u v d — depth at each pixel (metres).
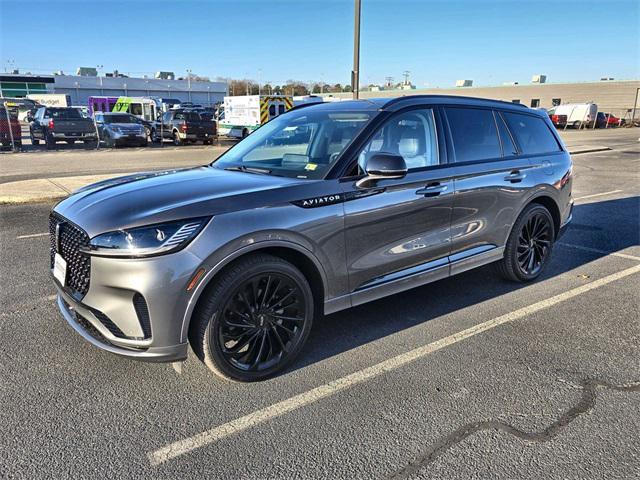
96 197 3.33
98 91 77.50
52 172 13.73
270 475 2.48
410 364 3.57
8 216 8.28
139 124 24.03
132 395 3.16
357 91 13.48
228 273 3.05
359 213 3.55
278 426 2.87
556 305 4.67
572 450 2.66
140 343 2.90
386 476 2.48
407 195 3.83
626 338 4.00
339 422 2.91
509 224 4.83
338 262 3.52
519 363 3.59
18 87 74.81
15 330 4.04
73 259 3.16
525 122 5.18
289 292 3.34
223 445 2.71
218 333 3.08
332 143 3.77
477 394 3.19
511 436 2.78
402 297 4.85
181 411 3.00
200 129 25.47
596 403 3.10
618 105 53.88
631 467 2.53
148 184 3.52
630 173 14.83
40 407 3.03
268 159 4.05
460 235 4.36
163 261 2.82
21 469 2.51
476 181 4.38
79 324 3.30
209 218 2.96
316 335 4.02
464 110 4.51
